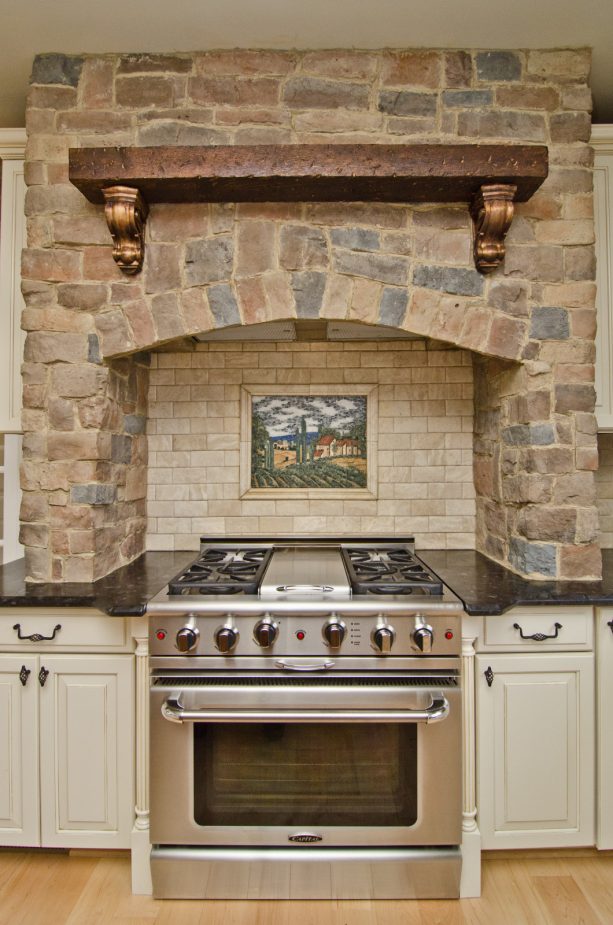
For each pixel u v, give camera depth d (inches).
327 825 57.0
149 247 64.6
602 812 59.8
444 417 85.8
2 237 72.2
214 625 56.7
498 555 75.7
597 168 71.5
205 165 58.2
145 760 58.6
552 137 65.9
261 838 56.8
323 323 69.7
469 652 58.2
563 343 65.3
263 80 65.6
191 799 56.7
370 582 60.9
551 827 59.9
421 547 85.7
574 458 65.1
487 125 65.6
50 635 59.7
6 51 65.9
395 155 58.5
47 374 65.4
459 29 63.1
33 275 65.2
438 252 64.7
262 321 64.5
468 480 85.7
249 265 64.2
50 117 65.7
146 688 58.7
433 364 85.8
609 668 59.9
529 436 65.4
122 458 74.7
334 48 65.6
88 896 58.1
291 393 86.1
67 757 59.6
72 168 58.2
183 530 85.9
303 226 64.3
